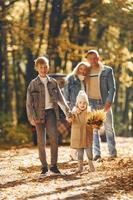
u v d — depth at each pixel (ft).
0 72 104.42
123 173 37.73
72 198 31.24
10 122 91.71
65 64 99.30
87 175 38.24
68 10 92.07
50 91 38.60
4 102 118.01
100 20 86.48
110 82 45.98
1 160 49.55
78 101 39.47
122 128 124.16
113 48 92.12
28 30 84.79
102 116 39.32
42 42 86.58
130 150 55.36
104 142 68.13
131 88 144.15
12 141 86.74
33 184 36.11
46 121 38.75
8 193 33.60
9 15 86.84
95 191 32.68
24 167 44.16
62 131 70.79
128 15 79.97
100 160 45.09
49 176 38.55
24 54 114.73
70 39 99.91
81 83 46.16
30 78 94.58
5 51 93.76
